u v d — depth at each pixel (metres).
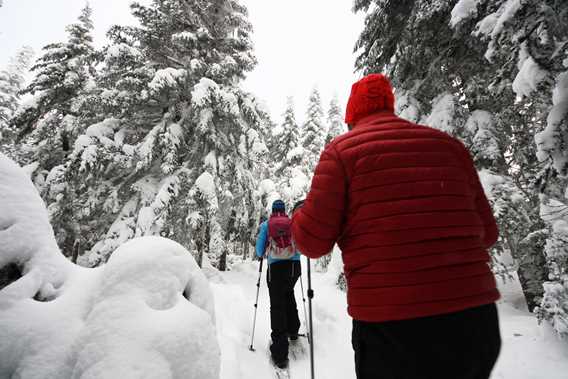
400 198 1.01
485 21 3.62
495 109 5.68
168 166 8.84
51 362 1.39
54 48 12.73
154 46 10.55
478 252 1.02
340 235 1.17
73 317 1.54
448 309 0.89
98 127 9.33
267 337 4.25
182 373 1.37
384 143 1.11
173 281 1.62
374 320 0.94
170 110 9.79
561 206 3.71
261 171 18.72
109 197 9.67
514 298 6.99
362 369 1.05
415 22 5.39
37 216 1.82
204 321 1.57
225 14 11.51
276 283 3.71
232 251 26.80
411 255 0.94
